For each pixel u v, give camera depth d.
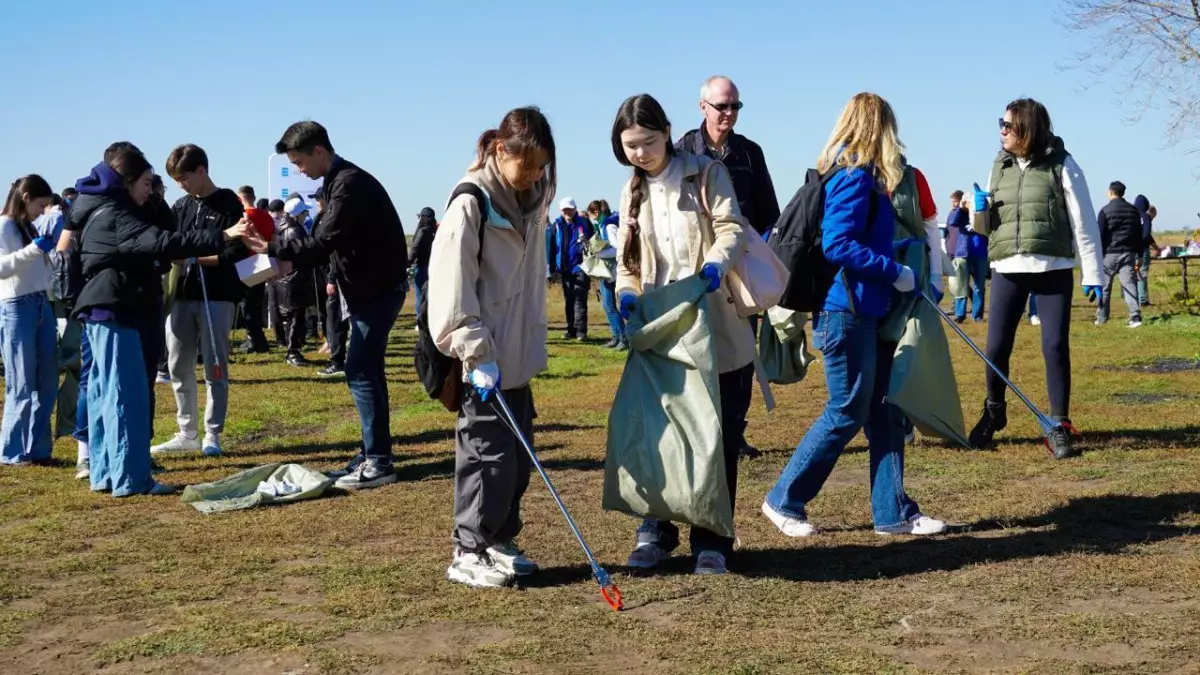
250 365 14.97
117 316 6.66
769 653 3.74
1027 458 6.97
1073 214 7.12
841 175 5.01
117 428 6.66
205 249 6.49
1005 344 7.33
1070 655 3.69
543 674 3.61
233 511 6.25
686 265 4.72
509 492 4.61
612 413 4.65
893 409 5.38
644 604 4.33
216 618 4.25
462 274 4.36
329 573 4.85
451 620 4.18
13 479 7.34
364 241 6.69
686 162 4.76
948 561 4.82
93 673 3.74
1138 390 9.95
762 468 7.01
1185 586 4.36
